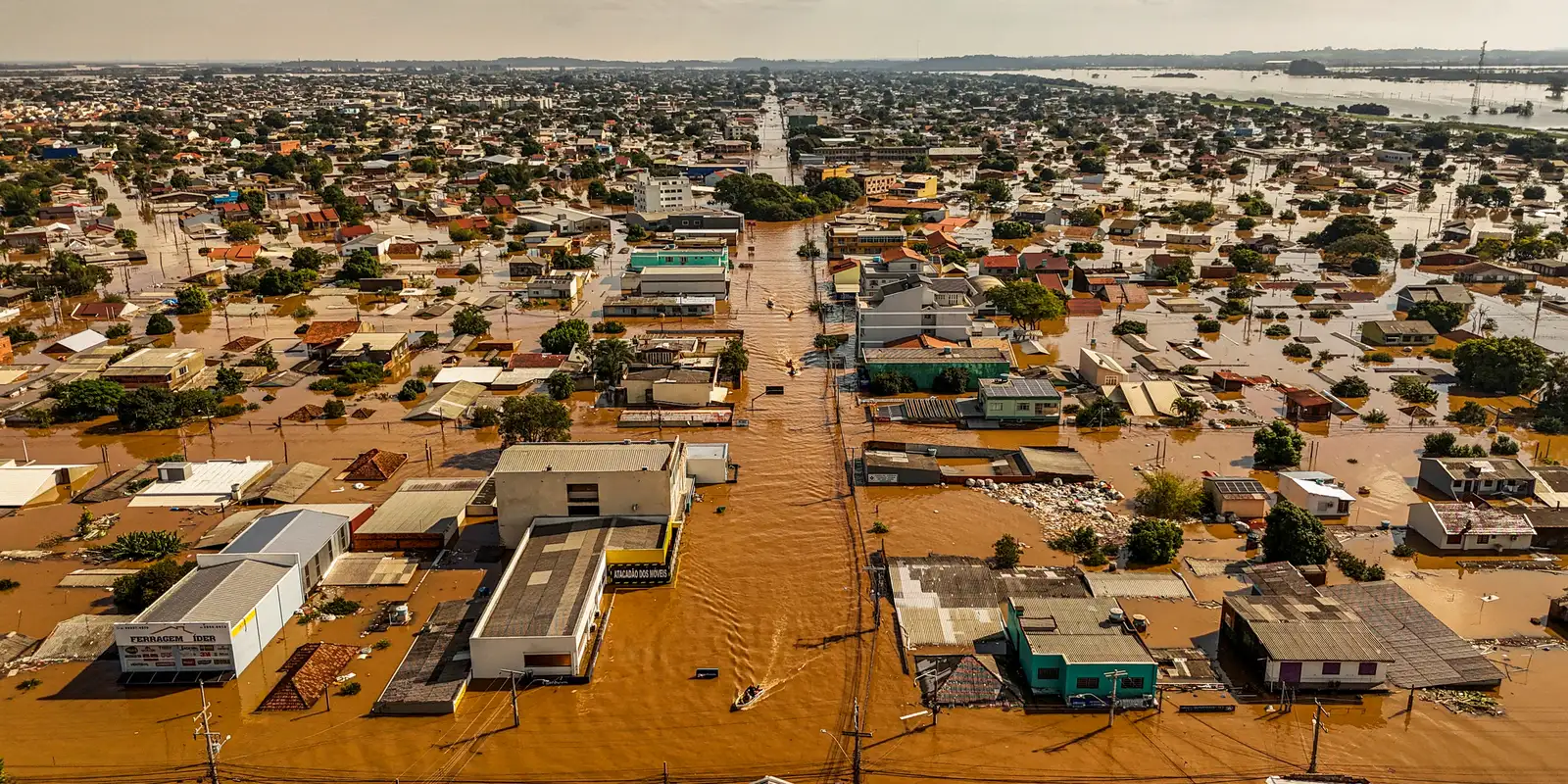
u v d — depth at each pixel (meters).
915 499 93.81
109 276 180.88
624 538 78.94
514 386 123.12
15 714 62.41
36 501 92.25
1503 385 121.06
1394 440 106.88
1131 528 84.50
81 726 61.41
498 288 181.88
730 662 68.50
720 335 149.75
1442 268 195.25
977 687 64.25
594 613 72.38
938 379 122.88
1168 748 59.38
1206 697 63.56
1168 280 181.88
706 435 110.06
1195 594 75.56
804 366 135.12
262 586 70.19
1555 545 82.81
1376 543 83.75
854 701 64.19
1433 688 63.97
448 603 73.38
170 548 82.00
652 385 118.38
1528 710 62.09
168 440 108.62
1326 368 133.38
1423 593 75.69
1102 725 61.47
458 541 84.38
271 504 91.62
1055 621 66.69
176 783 56.91
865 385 124.19
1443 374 129.38
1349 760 58.06
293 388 125.81
